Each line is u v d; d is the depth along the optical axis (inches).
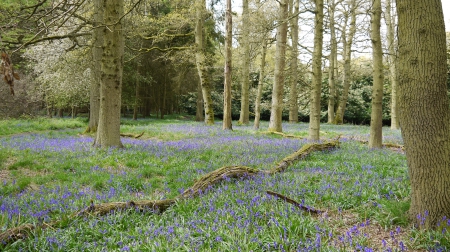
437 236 164.6
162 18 939.3
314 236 180.1
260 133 791.1
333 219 205.8
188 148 522.0
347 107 1726.1
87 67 1021.8
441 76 174.6
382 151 485.1
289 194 253.4
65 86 1073.5
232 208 218.2
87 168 384.8
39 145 543.2
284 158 399.2
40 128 911.0
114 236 189.0
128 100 1390.3
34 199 265.7
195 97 1926.7
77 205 246.7
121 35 503.2
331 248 162.2
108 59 496.4
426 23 173.5
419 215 177.5
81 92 1146.0
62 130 894.4
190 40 1360.7
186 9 989.2
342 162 386.9
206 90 1069.1
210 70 1485.0
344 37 1325.0
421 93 175.8
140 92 1617.9
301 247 164.7
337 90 1636.3
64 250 173.5
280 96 800.9
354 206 227.1
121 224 201.9
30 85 1184.2
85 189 305.7
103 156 446.0
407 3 177.8
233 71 1492.4
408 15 177.8
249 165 386.0
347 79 1371.8
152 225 200.2
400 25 183.0
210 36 1295.5
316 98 604.4
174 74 1552.7
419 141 178.2
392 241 168.2
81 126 1064.8
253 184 282.4
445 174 174.2
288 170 355.6
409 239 172.1
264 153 471.2
